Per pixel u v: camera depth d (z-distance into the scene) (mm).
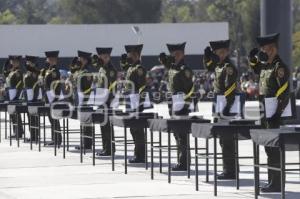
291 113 28000
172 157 41594
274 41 28172
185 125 30562
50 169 37031
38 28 131625
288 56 57531
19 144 50875
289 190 29125
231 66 31406
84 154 43562
